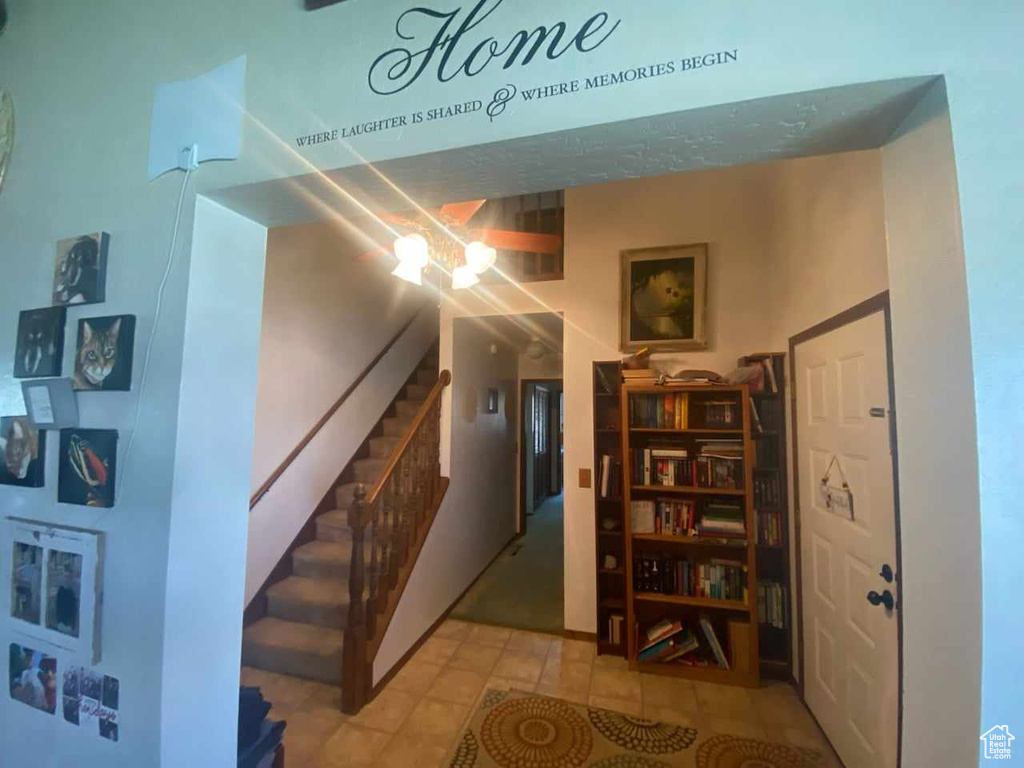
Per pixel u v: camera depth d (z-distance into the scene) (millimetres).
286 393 3082
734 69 721
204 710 1059
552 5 817
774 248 2803
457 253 2240
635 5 772
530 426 6980
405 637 2748
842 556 1914
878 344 1615
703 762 1953
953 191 659
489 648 2920
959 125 654
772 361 2670
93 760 1041
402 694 2420
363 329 3994
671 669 2619
